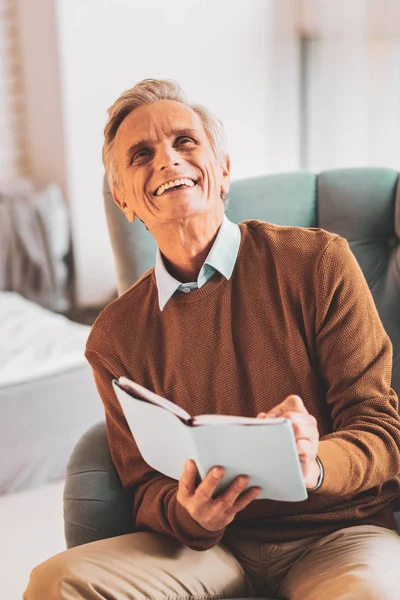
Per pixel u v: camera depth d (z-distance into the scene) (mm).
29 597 1272
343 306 1327
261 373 1351
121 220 1714
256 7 4387
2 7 4453
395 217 1693
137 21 4250
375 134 3812
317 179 1760
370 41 3779
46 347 2645
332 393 1333
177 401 1396
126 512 1472
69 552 1325
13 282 4160
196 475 1164
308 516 1335
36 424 2445
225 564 1362
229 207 1713
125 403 1174
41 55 4328
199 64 4391
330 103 4133
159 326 1431
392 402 1327
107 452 1514
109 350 1453
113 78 4289
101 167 4371
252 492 1165
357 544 1285
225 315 1371
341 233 1715
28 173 4715
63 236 4320
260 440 1053
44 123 4461
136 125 1390
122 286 1744
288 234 1397
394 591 1155
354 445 1251
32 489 2463
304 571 1294
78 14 4141
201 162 1372
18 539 2211
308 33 4215
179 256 1398
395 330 1624
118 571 1285
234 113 4492
